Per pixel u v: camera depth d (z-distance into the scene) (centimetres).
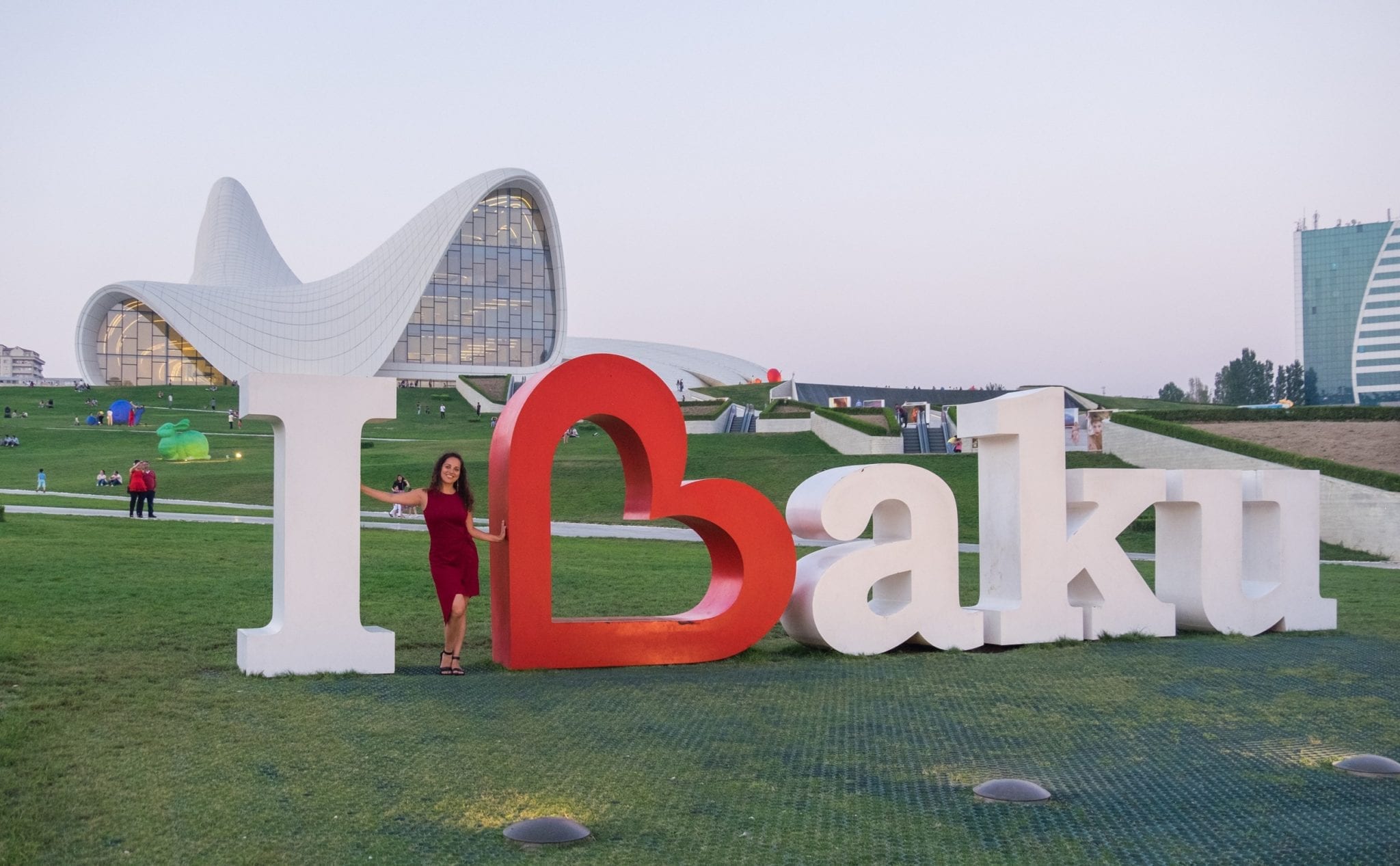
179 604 1125
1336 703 768
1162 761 610
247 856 439
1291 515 1181
